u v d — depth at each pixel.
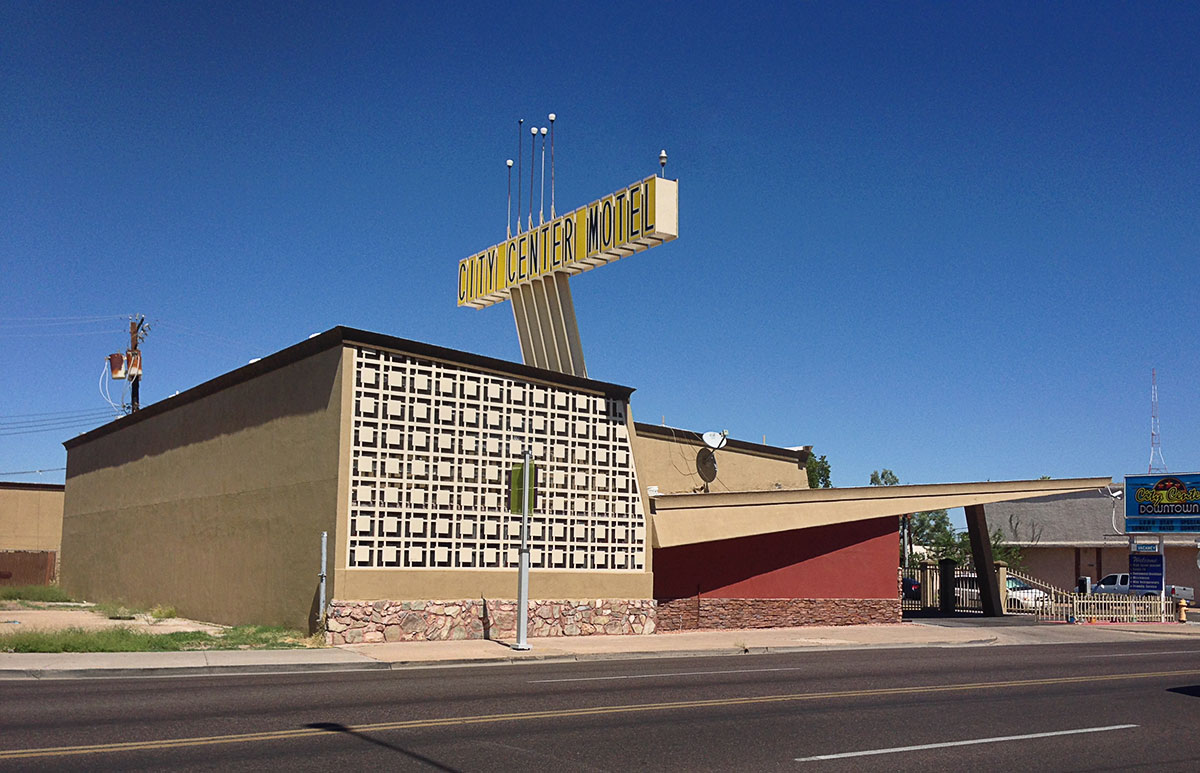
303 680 15.27
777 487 35.06
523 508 20.75
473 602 22.41
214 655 17.86
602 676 16.25
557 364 27.84
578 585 24.33
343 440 21.08
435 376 22.66
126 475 32.25
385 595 21.16
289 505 22.66
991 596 34.69
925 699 13.84
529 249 28.91
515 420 23.88
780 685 15.20
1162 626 32.44
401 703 12.53
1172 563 50.97
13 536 45.38
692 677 16.20
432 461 22.31
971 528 34.97
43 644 17.92
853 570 29.17
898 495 28.59
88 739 9.64
